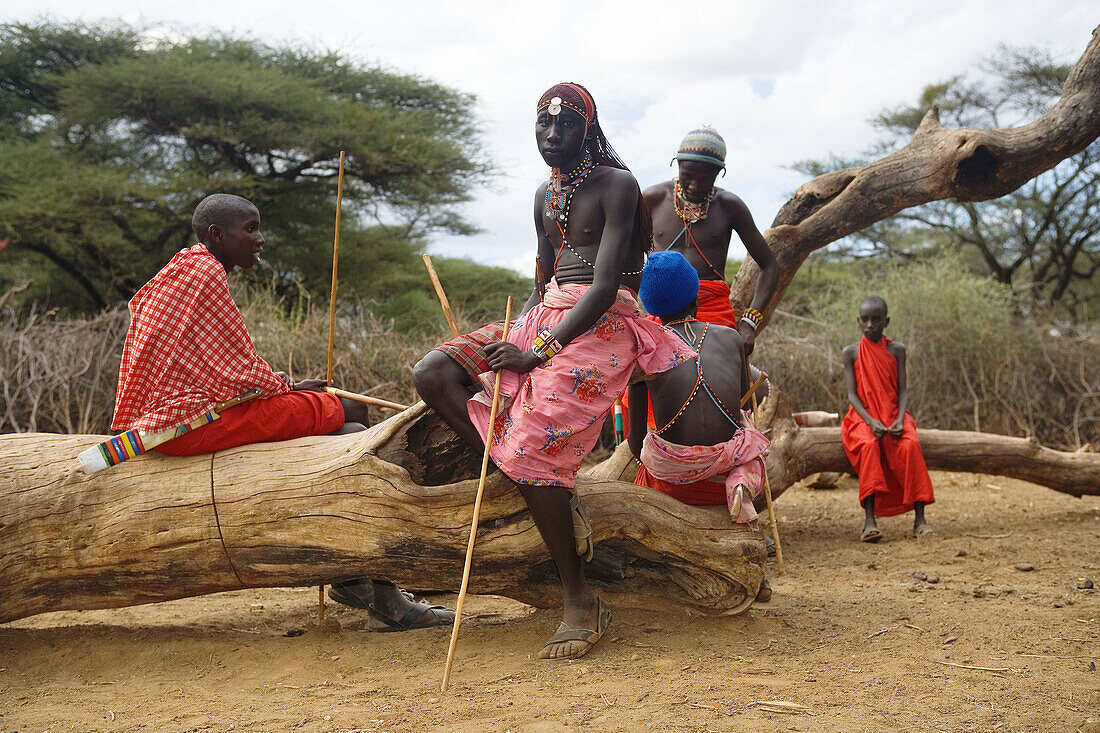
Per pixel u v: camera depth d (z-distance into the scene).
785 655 3.79
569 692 3.28
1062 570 5.64
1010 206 24.30
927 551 6.30
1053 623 4.32
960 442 7.66
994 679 3.46
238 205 4.07
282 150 23.30
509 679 3.47
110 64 22.98
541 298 4.16
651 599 4.32
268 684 3.58
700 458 4.15
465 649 3.89
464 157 25.23
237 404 4.03
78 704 3.39
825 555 6.31
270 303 12.03
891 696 3.25
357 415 4.54
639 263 3.98
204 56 24.44
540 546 3.95
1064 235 24.56
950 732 2.91
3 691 3.60
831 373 12.08
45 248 21.69
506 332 3.70
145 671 3.79
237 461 4.00
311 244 23.52
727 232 5.89
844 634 4.13
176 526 3.95
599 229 3.79
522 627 4.11
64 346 9.85
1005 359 12.70
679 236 5.79
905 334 12.91
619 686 3.34
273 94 23.00
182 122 23.05
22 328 10.48
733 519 4.24
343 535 3.90
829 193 7.89
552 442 3.62
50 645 4.13
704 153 5.57
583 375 3.66
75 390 9.84
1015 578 5.43
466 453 4.05
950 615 4.48
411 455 3.97
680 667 3.60
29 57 23.69
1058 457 7.75
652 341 3.92
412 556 3.93
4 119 24.30
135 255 22.20
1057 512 7.86
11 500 4.04
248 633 4.35
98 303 23.44
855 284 14.73
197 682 3.64
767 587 4.71
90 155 23.00
